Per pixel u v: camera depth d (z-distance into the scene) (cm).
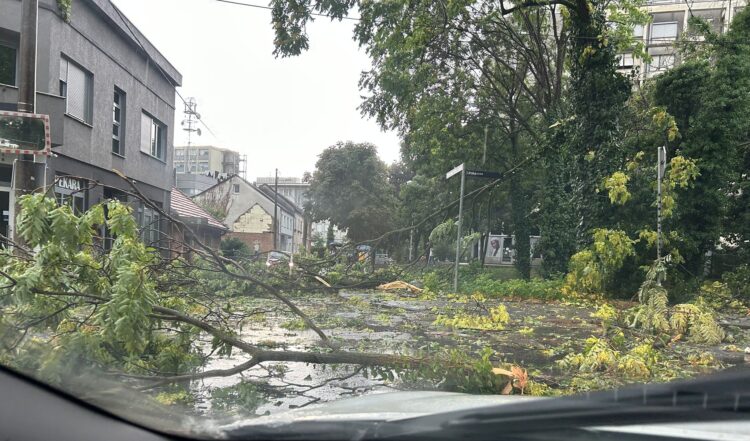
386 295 1440
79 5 1667
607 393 203
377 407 270
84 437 220
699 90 1575
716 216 1560
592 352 627
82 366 323
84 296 500
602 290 1445
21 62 915
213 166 9856
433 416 212
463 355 500
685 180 1302
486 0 2069
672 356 745
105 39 1859
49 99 1412
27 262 543
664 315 916
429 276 1594
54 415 224
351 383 523
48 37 1468
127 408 244
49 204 495
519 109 2428
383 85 2188
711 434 195
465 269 1783
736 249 1872
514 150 2342
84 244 524
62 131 1444
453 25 2045
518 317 1078
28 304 489
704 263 1661
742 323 1091
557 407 195
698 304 1084
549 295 1434
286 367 588
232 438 219
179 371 525
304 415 251
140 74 2194
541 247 1838
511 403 206
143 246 550
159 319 527
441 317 983
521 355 709
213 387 503
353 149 4866
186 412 342
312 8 1722
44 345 371
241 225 6053
